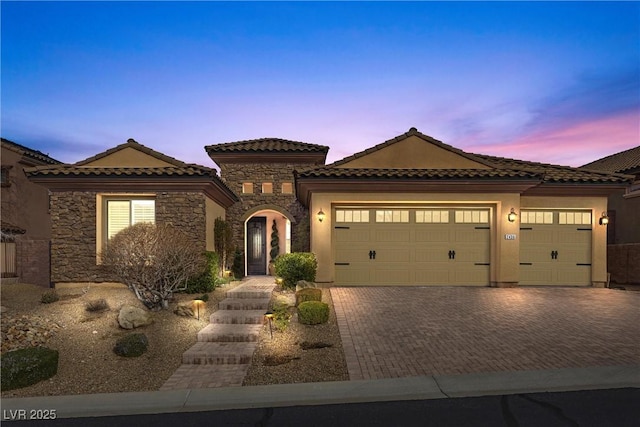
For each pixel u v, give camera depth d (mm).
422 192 12539
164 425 4445
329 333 7707
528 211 13492
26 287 11234
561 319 8719
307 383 5586
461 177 12125
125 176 11375
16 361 5566
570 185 13031
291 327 8039
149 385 5656
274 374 5945
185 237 10094
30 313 8297
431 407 4777
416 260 12883
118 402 5082
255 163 17422
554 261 13383
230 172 17344
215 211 13867
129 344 6645
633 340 7270
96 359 6492
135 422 4539
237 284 12984
